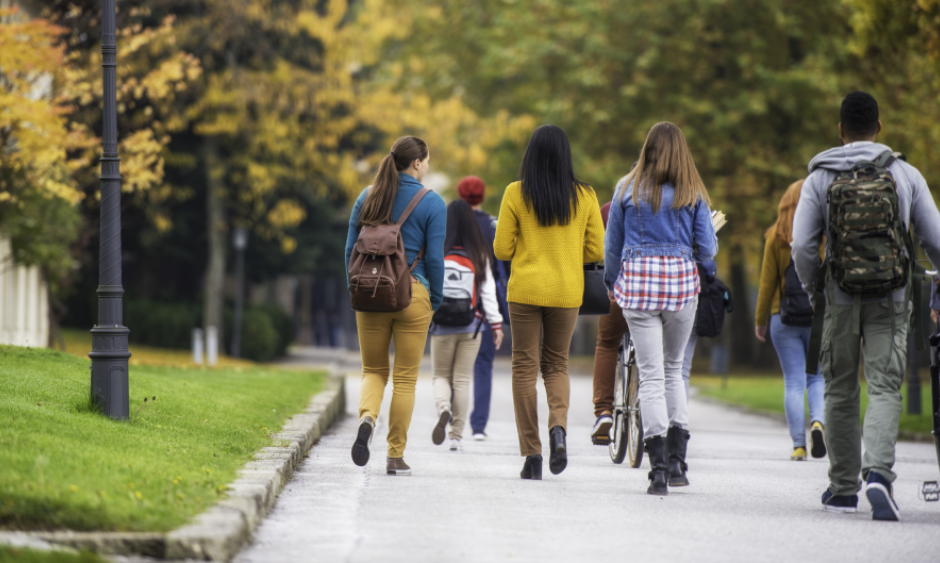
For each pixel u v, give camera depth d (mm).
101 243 25438
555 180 23047
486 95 122312
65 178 52281
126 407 24688
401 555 15766
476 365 35312
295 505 19797
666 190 21719
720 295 26906
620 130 106875
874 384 19328
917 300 19719
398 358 23625
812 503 21250
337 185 103500
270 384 44469
